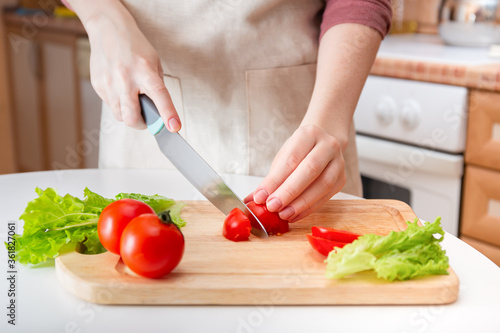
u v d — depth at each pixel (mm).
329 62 992
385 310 733
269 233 888
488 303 747
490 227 1683
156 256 719
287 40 1132
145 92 907
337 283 744
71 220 837
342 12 1033
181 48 1121
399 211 972
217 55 1122
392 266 734
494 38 1974
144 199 942
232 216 856
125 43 945
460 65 1633
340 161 902
